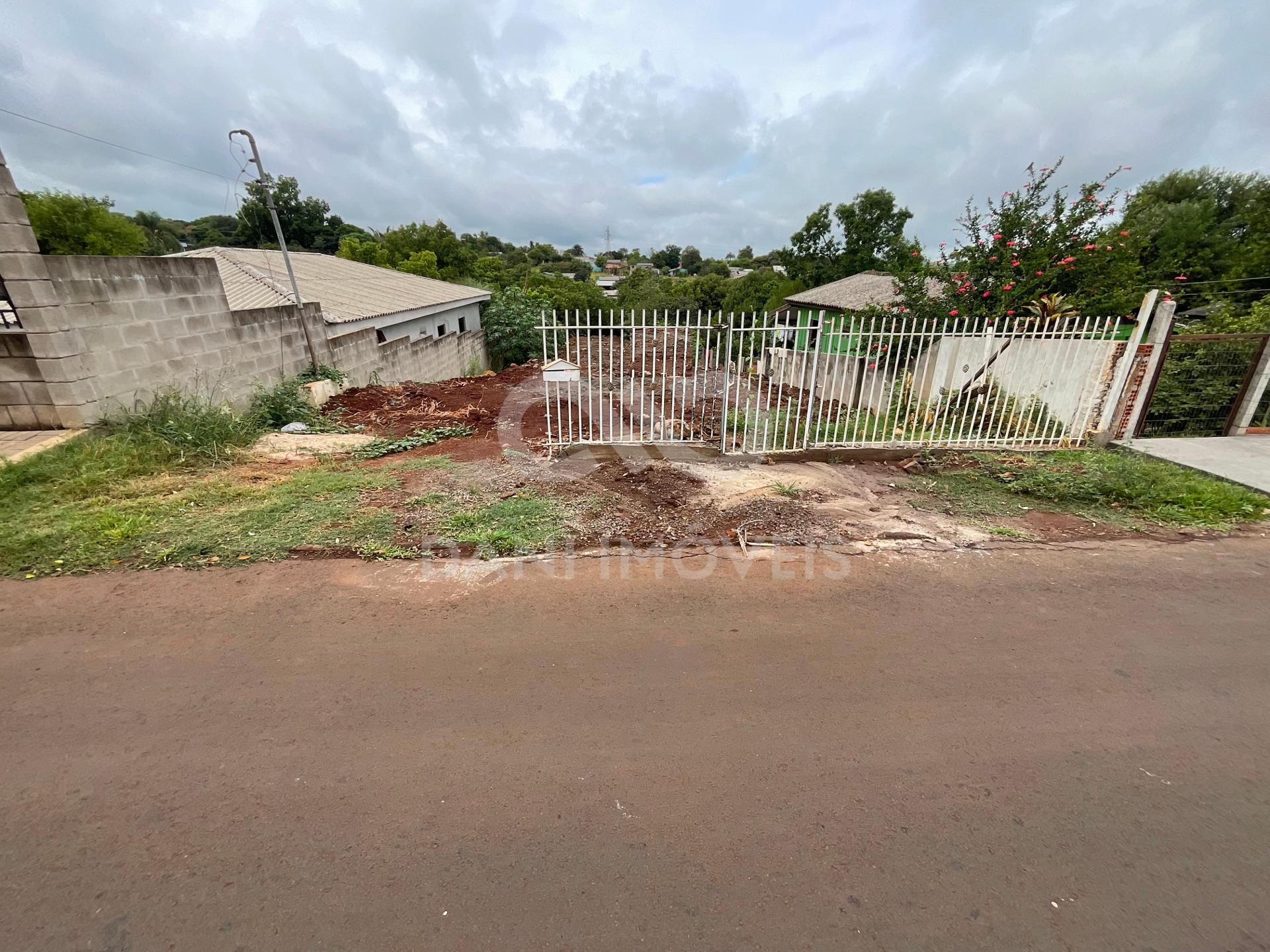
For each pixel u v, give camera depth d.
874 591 3.54
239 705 2.44
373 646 2.87
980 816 1.99
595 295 32.25
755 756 2.23
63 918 1.59
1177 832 1.95
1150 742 2.36
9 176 4.94
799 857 1.82
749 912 1.65
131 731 2.29
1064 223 7.95
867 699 2.57
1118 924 1.64
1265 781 2.18
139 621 3.02
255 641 2.89
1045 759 2.26
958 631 3.13
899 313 9.62
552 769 2.15
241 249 15.32
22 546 3.69
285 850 1.81
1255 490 5.45
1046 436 7.04
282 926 1.59
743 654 2.87
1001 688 2.67
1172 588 3.68
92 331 5.63
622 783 2.09
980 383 7.88
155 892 1.67
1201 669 2.86
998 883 1.75
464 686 2.59
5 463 4.66
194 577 3.47
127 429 5.67
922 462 6.25
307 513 4.39
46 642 2.83
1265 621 3.32
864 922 1.63
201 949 1.53
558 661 2.78
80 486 4.57
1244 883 1.77
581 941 1.56
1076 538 4.44
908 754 2.26
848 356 6.34
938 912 1.66
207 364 7.09
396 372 11.90
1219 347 7.28
